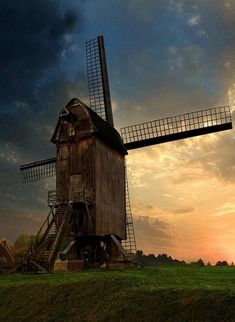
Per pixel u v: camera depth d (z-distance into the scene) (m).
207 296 15.93
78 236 31.70
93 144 33.16
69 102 34.16
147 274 23.28
